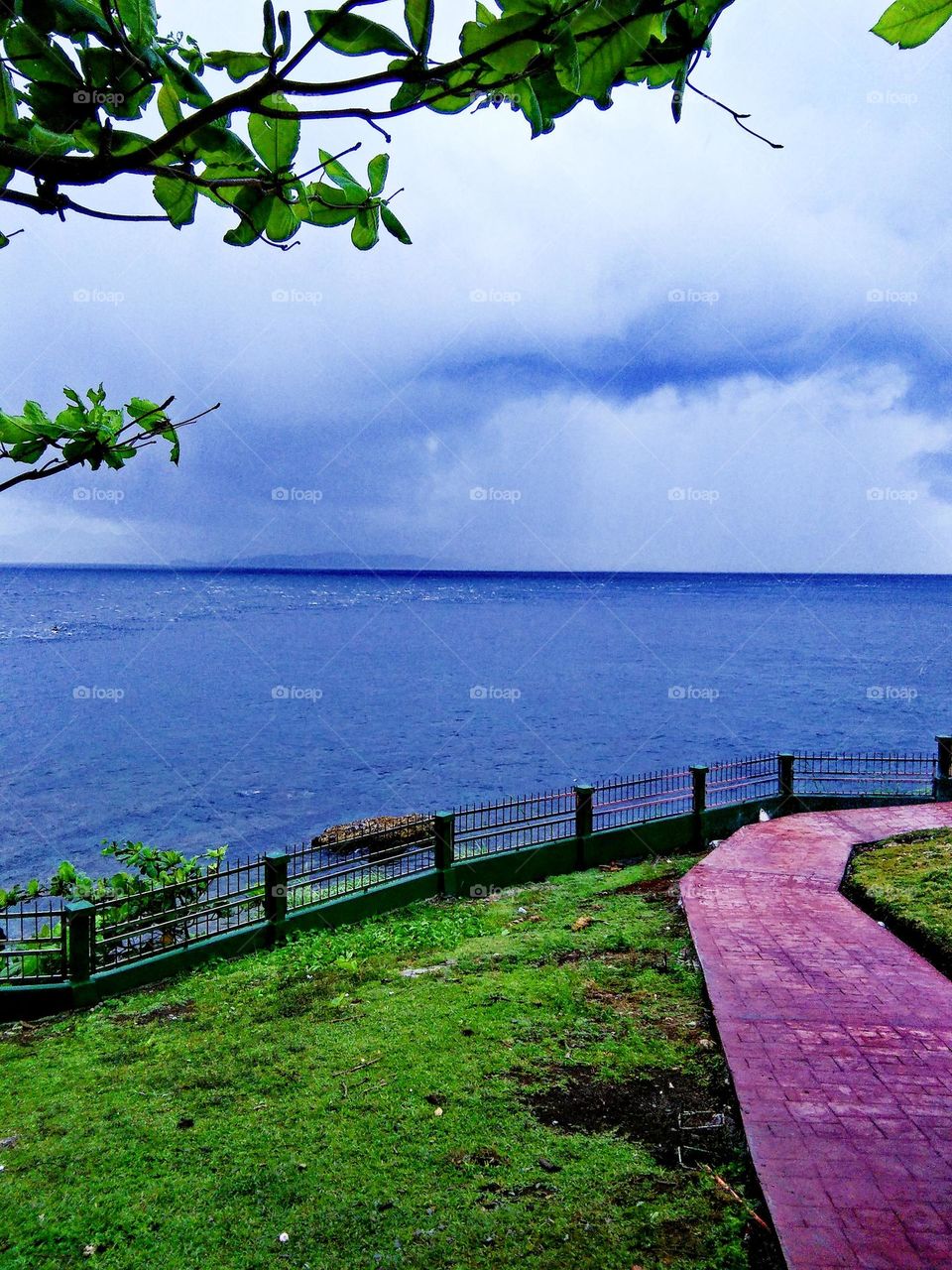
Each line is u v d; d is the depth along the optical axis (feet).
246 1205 17.51
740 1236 16.14
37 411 4.40
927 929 29.17
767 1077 20.92
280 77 2.96
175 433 4.75
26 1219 17.19
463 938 32.53
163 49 3.32
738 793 77.20
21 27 3.12
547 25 2.74
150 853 33.94
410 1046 23.77
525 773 92.43
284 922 32.83
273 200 3.84
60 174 3.32
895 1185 16.79
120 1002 28.17
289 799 81.35
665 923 32.99
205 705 133.90
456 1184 17.92
